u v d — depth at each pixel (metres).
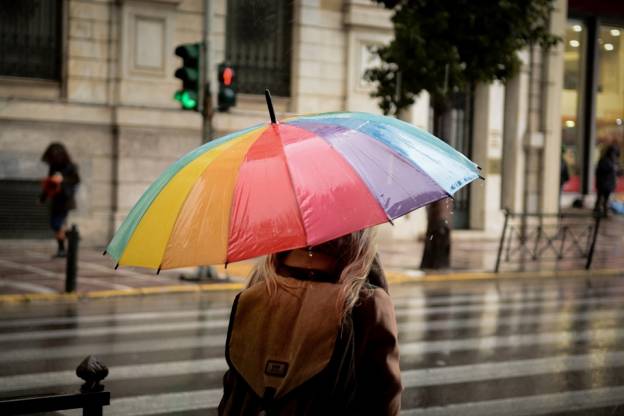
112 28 17.00
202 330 9.26
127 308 10.88
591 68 26.56
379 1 14.55
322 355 2.17
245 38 18.67
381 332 2.22
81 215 16.81
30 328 9.25
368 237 2.37
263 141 2.44
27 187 16.44
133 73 17.17
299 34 18.88
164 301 11.59
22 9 16.47
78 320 9.85
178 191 2.41
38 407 2.70
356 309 2.23
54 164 15.23
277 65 19.03
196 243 2.27
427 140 2.63
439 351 8.28
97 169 16.95
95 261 15.02
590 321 10.22
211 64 12.98
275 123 2.54
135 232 2.43
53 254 15.73
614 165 25.12
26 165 16.33
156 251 2.32
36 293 11.47
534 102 22.44
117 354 7.91
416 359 7.89
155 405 6.14
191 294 12.33
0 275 13.11
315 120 2.58
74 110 16.62
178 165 2.55
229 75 13.01
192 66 12.94
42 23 16.66
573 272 15.32
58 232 15.26
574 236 16.67
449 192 2.39
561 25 22.66
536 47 22.33
